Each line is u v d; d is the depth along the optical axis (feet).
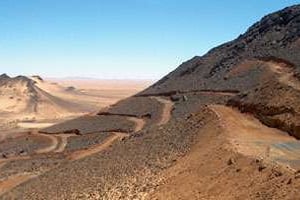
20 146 444.96
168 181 161.79
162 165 186.60
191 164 167.02
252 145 166.71
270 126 202.49
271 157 147.43
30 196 223.92
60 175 246.27
